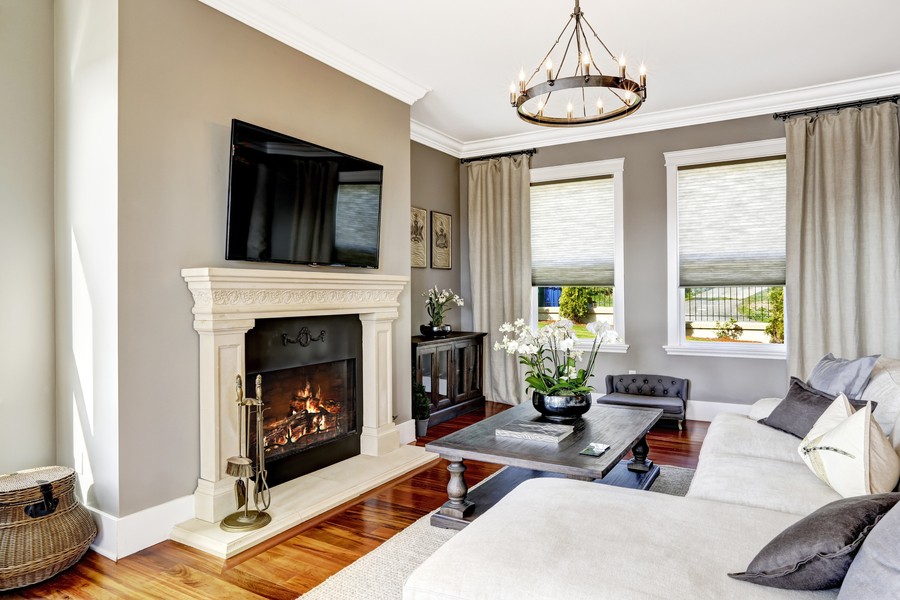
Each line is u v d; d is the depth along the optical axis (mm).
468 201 6578
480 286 6461
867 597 1117
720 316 5438
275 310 3297
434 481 3789
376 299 4172
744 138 5207
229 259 3074
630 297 5758
